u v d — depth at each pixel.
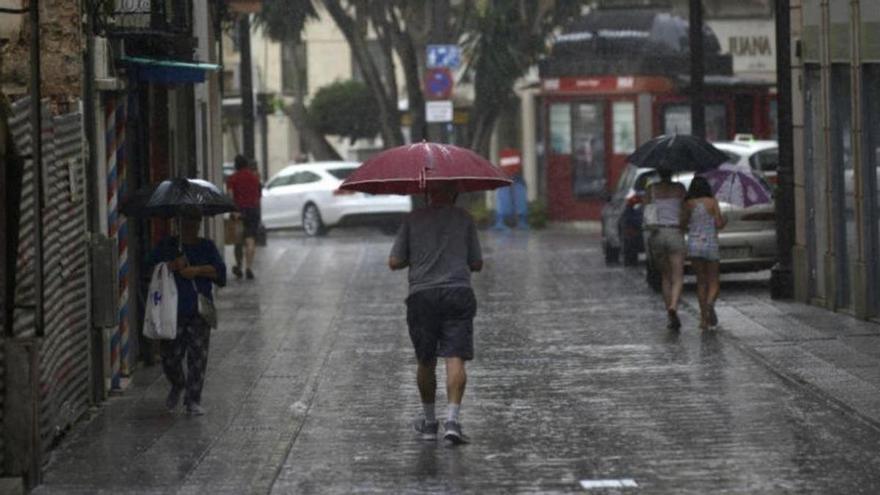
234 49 99.88
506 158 91.44
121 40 32.72
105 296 29.27
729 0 100.00
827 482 22.12
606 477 22.77
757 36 100.31
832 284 41.78
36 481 22.80
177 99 44.81
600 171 88.56
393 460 24.33
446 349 25.53
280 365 34.88
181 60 35.78
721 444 24.98
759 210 48.03
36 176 23.22
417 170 25.42
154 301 28.38
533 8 89.12
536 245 73.88
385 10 89.50
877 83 38.47
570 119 89.31
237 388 31.73
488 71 88.62
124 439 26.41
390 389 31.28
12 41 26.11
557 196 90.50
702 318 39.06
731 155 54.59
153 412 29.08
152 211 28.23
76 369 27.64
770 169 54.31
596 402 29.17
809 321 39.94
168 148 39.88
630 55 87.50
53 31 28.12
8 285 23.42
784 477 22.50
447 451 24.94
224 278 28.95
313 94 123.81
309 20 106.44
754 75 100.19
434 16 79.31
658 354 35.19
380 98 91.00
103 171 30.92
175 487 22.67
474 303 25.66
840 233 41.59
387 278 56.62
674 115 86.06
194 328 28.59
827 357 33.56
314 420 27.98
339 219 85.81
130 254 33.59
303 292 52.09
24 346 22.56
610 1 98.12
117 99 31.81
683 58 86.69
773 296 45.34
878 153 38.75
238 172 57.59
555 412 28.25
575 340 37.97
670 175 39.50
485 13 88.31
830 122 41.56
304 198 87.25
